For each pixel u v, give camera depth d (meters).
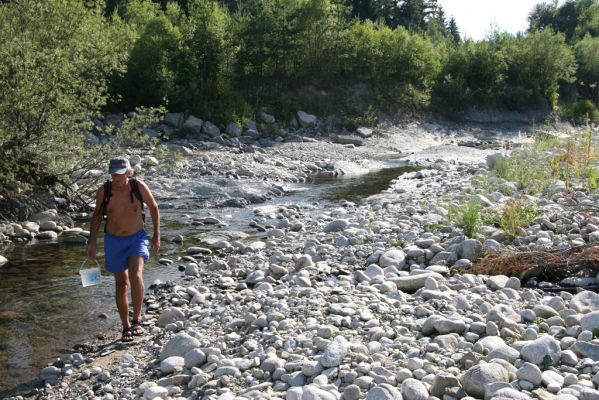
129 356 5.80
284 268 8.23
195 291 7.64
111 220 6.41
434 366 4.63
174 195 15.34
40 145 12.24
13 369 5.78
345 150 26.75
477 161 23.59
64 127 12.80
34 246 10.50
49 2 13.83
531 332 5.13
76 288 8.17
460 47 44.00
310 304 6.48
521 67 46.06
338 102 34.53
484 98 42.34
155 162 18.25
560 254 7.34
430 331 5.46
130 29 25.17
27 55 11.52
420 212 11.59
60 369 5.73
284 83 34.19
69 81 12.29
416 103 37.91
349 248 9.07
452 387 4.19
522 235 8.59
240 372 5.04
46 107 12.07
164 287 8.08
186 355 5.39
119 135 13.48
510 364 4.50
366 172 21.39
